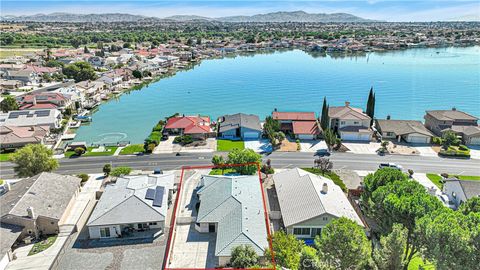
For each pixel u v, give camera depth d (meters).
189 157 77.81
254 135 91.25
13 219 45.97
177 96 147.12
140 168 71.81
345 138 89.94
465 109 127.50
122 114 120.44
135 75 177.62
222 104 134.50
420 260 43.38
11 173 69.19
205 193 56.03
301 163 74.75
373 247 45.72
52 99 116.25
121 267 41.97
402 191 44.06
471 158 78.50
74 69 166.38
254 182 57.59
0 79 153.25
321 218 47.16
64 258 43.41
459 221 35.16
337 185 59.84
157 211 49.88
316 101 138.88
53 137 91.25
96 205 52.00
